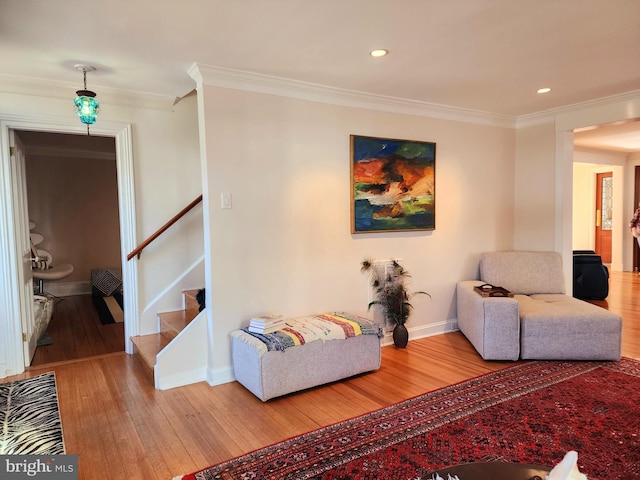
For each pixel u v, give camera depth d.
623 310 5.17
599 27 2.43
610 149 7.44
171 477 2.02
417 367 3.45
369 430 2.43
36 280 5.63
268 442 2.32
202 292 3.64
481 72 3.20
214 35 2.48
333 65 3.01
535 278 4.39
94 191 6.90
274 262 3.40
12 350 3.38
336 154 3.69
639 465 2.04
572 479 1.11
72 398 2.92
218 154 3.12
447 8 2.18
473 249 4.64
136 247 3.82
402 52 2.78
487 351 3.51
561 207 4.52
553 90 3.73
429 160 4.22
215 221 3.12
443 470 1.38
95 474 2.05
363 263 3.89
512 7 2.18
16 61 2.88
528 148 4.80
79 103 2.91
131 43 2.58
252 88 3.24
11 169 3.35
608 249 8.66
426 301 4.33
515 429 2.40
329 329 3.10
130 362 3.65
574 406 2.67
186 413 2.69
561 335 3.47
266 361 2.79
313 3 2.10
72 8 2.12
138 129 3.80
